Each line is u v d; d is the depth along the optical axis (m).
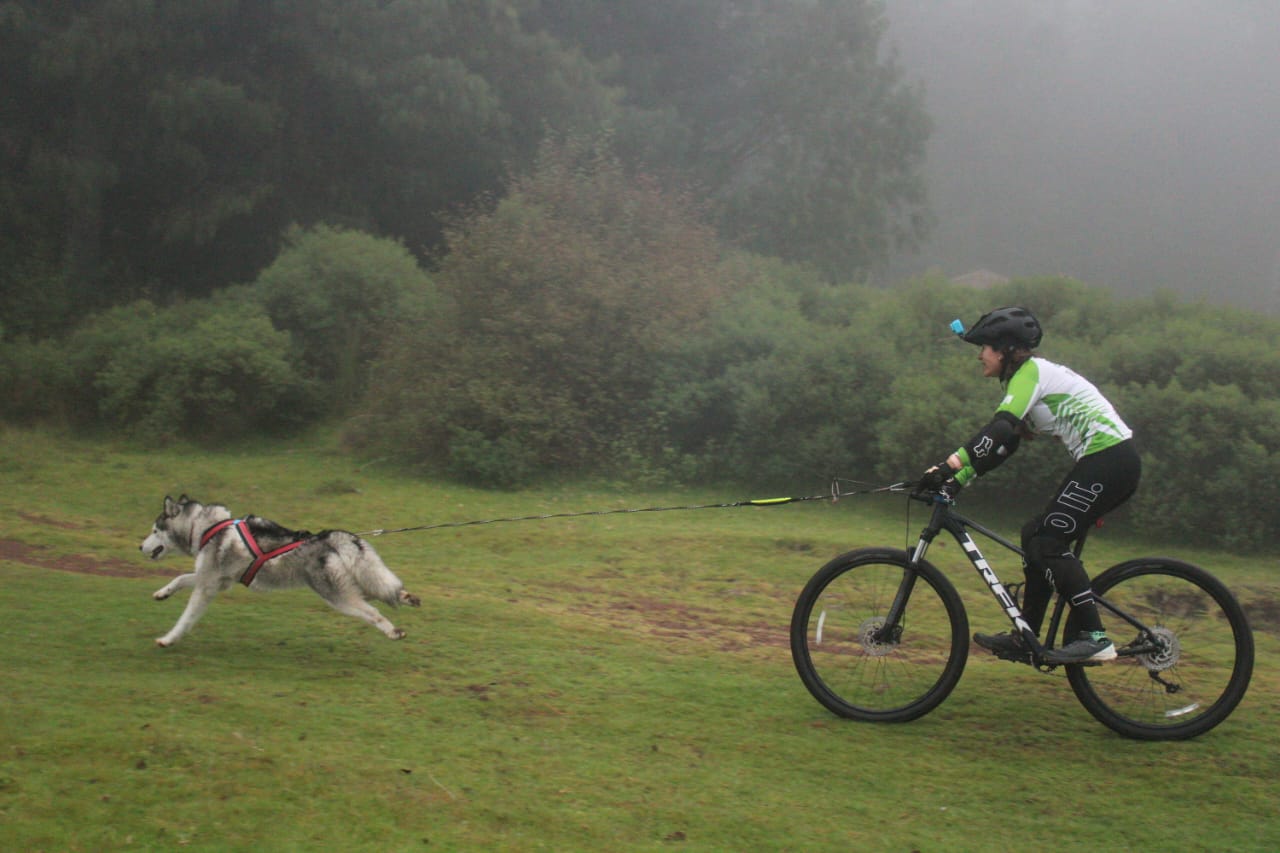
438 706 4.97
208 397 14.55
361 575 5.61
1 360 15.76
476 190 24.03
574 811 3.86
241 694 4.91
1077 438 4.79
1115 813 4.09
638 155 25.16
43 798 3.52
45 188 21.38
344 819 3.60
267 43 23.17
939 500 5.00
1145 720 4.96
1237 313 12.49
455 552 9.29
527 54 24.12
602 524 10.47
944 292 13.64
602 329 13.21
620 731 4.79
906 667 5.43
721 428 12.78
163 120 21.48
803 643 5.14
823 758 4.57
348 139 24.17
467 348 13.20
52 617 6.17
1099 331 12.65
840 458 11.75
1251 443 9.66
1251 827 4.00
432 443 12.98
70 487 11.60
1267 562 9.34
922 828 3.92
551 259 13.34
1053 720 5.12
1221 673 5.21
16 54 21.39
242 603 6.78
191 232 22.72
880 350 12.23
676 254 14.36
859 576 5.20
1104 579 4.91
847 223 30.64
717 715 5.07
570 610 7.41
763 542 9.62
